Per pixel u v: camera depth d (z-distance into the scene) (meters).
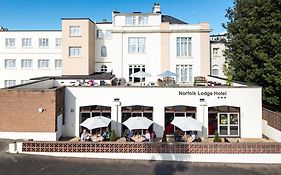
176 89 25.11
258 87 24.95
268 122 25.73
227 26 36.25
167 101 25.11
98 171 16.16
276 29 29.28
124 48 38.09
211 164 17.89
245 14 33.34
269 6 29.58
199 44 38.00
